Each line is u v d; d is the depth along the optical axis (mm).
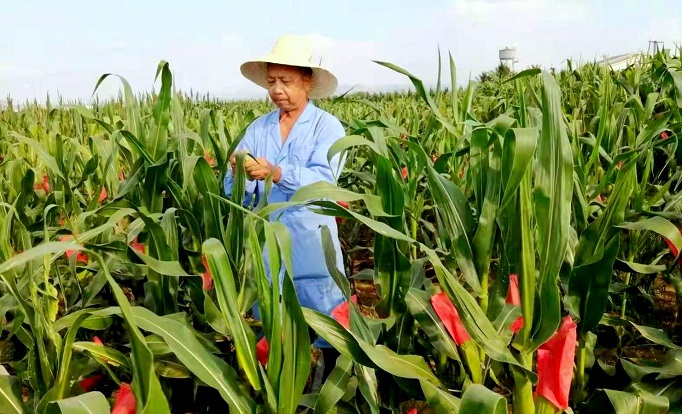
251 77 3559
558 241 1511
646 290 3357
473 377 1839
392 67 2494
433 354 2295
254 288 2117
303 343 1477
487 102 7922
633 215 2277
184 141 2717
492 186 1783
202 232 2682
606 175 2738
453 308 1798
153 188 2615
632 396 1743
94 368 2125
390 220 1940
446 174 3764
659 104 5559
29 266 1821
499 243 1906
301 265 2980
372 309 4094
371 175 4109
